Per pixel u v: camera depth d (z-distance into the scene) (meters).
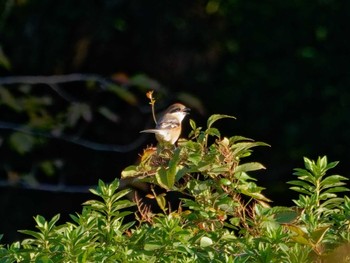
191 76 17.55
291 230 4.52
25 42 17.28
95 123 17.30
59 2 17.42
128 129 17.19
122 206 4.87
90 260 4.34
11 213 16.92
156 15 17.61
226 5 17.70
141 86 16.83
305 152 17.12
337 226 4.66
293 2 17.59
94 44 17.48
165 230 4.47
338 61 17.41
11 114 17.16
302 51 17.47
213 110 17.50
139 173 5.04
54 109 17.45
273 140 17.30
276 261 4.40
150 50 17.55
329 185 4.89
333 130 17.11
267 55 17.62
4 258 4.49
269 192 16.92
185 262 4.39
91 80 16.92
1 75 17.20
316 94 17.34
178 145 5.03
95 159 17.23
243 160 17.12
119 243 4.52
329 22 17.52
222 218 4.87
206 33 17.66
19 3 17.22
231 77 17.56
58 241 4.41
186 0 17.73
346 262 4.37
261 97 17.45
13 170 16.95
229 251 4.57
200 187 4.92
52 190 16.55
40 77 17.06
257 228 4.68
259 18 17.69
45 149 17.00
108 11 17.52
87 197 17.16
